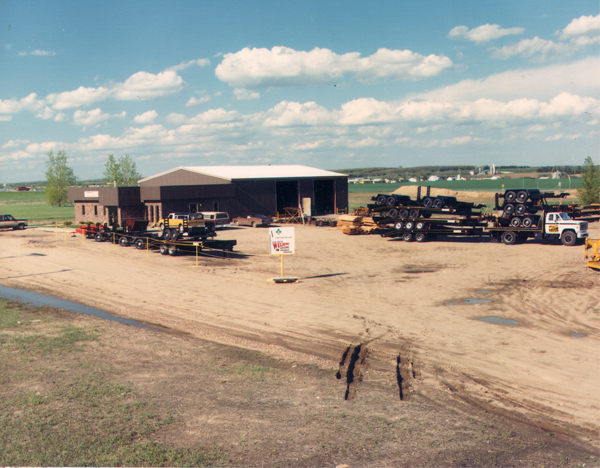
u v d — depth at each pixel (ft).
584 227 113.09
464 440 27.07
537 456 25.32
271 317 56.59
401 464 24.27
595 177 209.46
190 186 185.37
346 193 242.99
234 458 24.64
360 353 43.52
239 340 47.37
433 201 129.08
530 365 40.42
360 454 25.23
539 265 89.71
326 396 33.37
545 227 116.47
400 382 36.45
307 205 222.89
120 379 36.09
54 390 33.78
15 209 356.18
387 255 106.63
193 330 51.37
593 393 34.55
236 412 30.45
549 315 57.06
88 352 42.88
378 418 29.81
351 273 85.40
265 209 211.00
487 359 41.96
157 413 30.12
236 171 224.33
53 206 411.13
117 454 24.97
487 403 32.71
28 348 43.88
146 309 61.26
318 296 67.46
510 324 53.31
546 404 32.63
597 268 83.56
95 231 141.69
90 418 29.32
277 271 87.97
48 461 24.22
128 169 353.51
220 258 104.99
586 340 47.52
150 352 43.11
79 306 63.57
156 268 92.73
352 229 147.23
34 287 77.30
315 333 50.01
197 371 38.19
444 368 39.68
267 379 36.58
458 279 78.84
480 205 127.75
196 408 30.96
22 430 27.71
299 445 26.17
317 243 129.18
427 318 55.88
